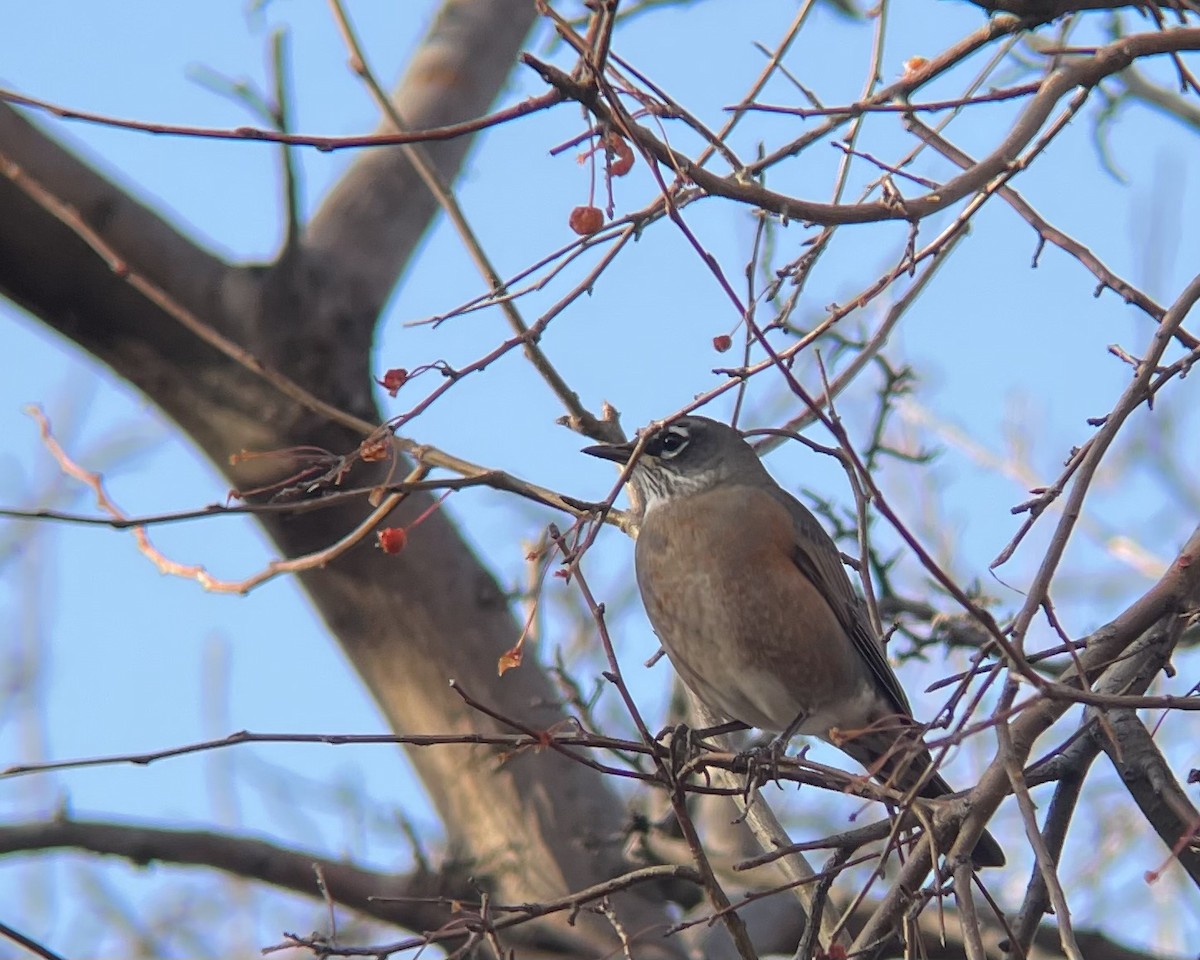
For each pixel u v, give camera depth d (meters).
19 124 12.30
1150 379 7.57
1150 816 8.48
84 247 12.34
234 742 7.01
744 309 6.44
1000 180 8.14
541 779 12.91
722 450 11.09
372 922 12.56
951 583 6.34
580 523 7.98
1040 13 8.38
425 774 13.13
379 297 12.94
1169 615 8.18
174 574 9.16
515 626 13.28
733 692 10.99
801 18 8.85
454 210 9.42
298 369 12.55
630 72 7.46
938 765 6.69
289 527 12.61
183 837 12.33
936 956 12.80
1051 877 6.38
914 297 10.06
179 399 12.67
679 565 10.88
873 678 10.99
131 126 6.68
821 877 7.62
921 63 9.43
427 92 13.93
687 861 12.74
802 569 10.87
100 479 9.65
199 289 12.45
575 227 7.78
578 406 9.70
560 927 12.47
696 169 7.10
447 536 13.07
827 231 8.77
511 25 14.52
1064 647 6.94
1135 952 13.40
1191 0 8.26
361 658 13.12
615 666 7.41
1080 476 7.05
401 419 8.03
